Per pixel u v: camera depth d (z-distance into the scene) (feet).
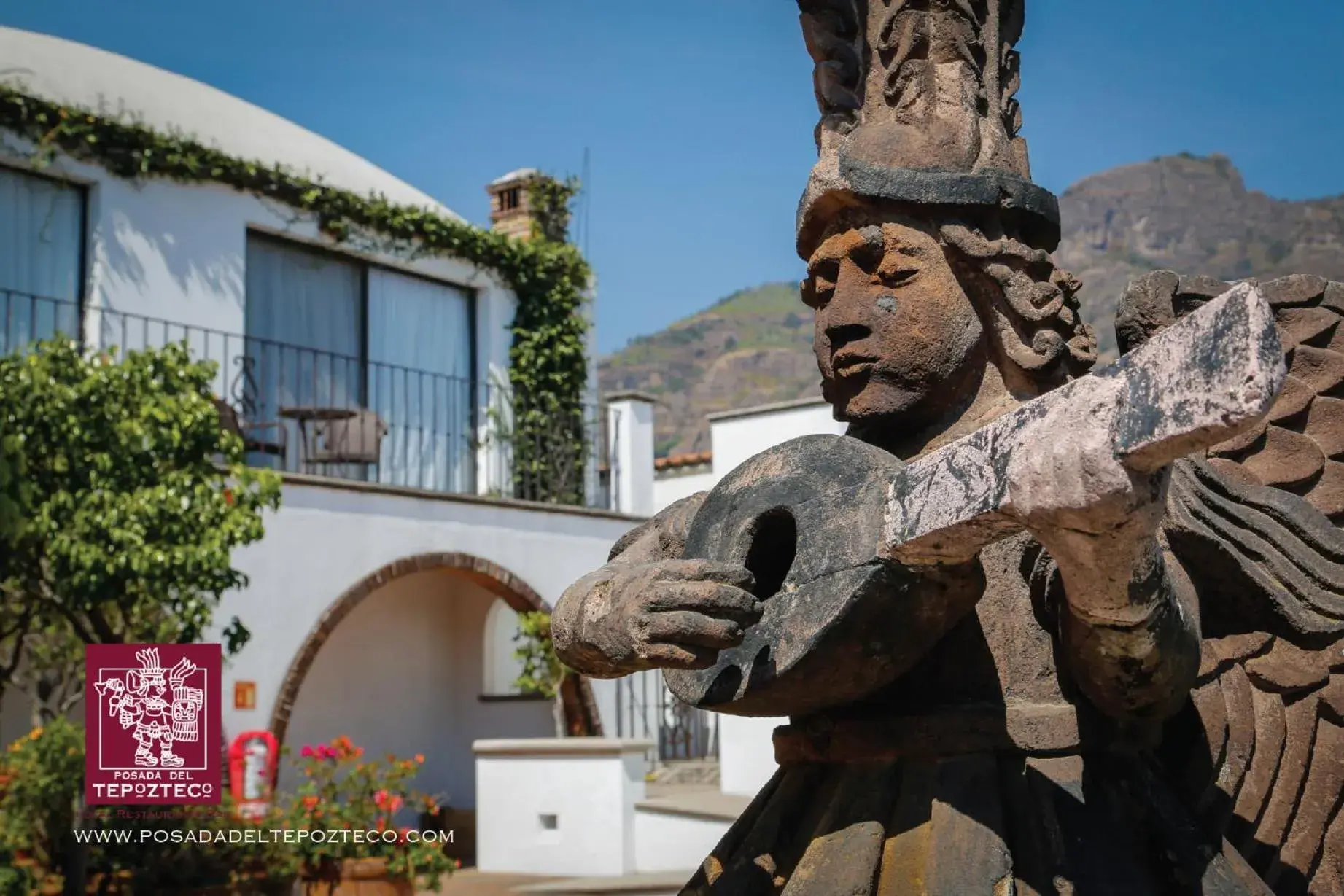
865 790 7.58
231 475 29.55
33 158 38.34
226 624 36.52
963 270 8.21
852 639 6.84
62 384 26.55
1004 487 5.76
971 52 8.61
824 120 8.77
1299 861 8.38
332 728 43.80
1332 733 8.60
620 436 50.67
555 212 52.75
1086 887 7.06
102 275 39.45
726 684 7.35
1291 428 9.84
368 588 39.78
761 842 7.84
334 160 47.29
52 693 33.12
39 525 25.72
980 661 7.72
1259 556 8.52
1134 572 6.03
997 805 7.21
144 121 40.60
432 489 47.19
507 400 50.16
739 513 7.60
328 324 45.70
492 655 48.14
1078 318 8.46
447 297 49.49
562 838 35.65
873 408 8.20
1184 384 5.02
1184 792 7.83
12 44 40.83
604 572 7.72
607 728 45.42
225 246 42.27
